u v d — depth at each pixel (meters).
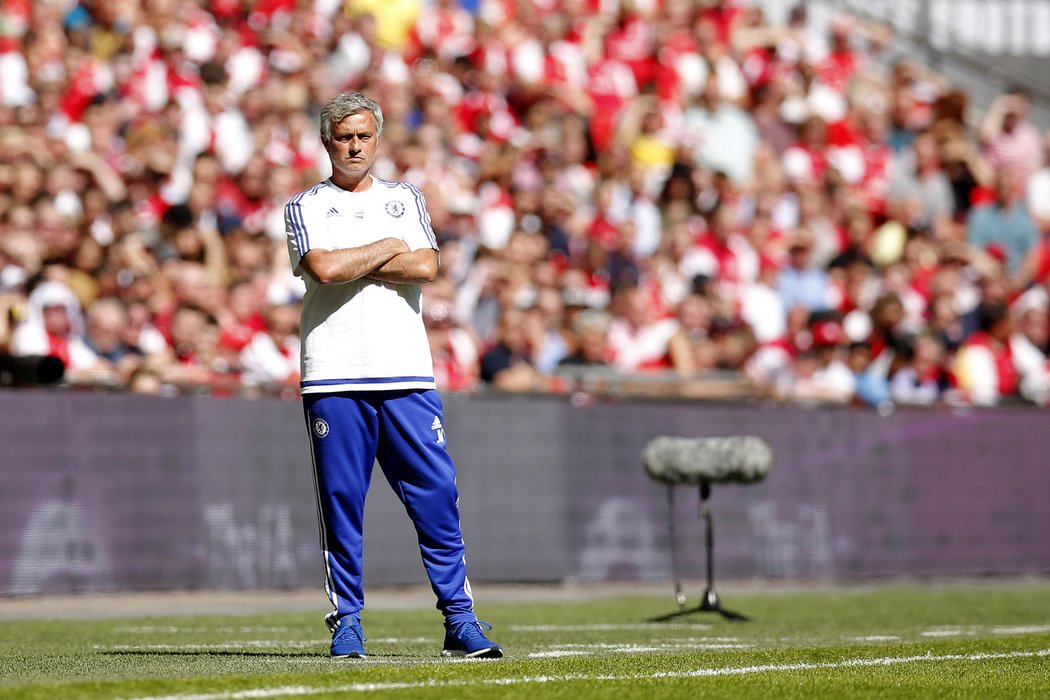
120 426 33.34
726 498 40.12
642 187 52.31
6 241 37.50
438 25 55.88
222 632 24.75
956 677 17.16
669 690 15.35
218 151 46.22
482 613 30.56
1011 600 35.25
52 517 32.47
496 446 37.44
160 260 40.88
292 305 40.16
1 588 31.84
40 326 36.53
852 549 41.62
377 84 49.47
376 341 18.09
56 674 16.61
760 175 55.59
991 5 67.75
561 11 58.03
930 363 47.66
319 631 24.98
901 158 61.03
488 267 44.41
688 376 42.09
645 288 48.28
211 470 34.44
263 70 49.50
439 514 18.38
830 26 64.31
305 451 35.78
